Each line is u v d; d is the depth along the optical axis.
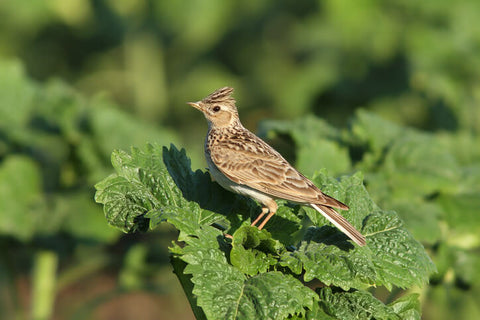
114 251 15.27
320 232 7.48
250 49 26.08
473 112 19.33
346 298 6.96
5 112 14.69
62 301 20.64
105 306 20.75
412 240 7.57
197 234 6.88
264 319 6.34
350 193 8.38
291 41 25.42
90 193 13.62
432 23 22.14
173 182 7.76
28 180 13.59
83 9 25.05
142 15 25.42
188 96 25.20
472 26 21.78
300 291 6.66
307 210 8.47
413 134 12.66
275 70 25.14
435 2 22.08
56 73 25.28
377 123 12.72
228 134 10.01
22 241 12.98
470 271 10.80
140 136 14.78
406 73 21.73
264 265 6.91
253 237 6.83
